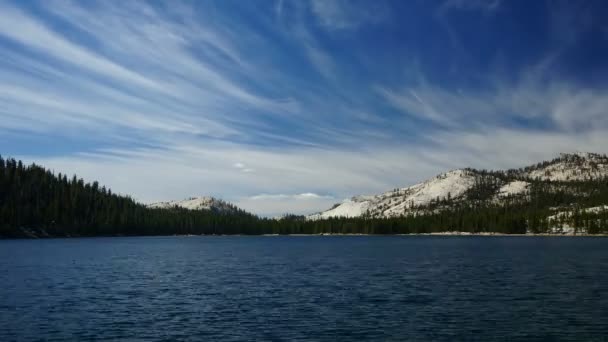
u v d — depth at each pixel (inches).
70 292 2815.0
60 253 6633.9
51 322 1962.4
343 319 1989.4
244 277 3646.7
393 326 1854.1
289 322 1941.4
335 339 1673.2
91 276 3705.7
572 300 2404.0
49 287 3034.0
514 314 2062.0
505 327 1824.6
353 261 5255.9
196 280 3444.9
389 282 3228.3
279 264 4933.6
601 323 1878.7
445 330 1785.2
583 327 1814.7
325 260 5477.4
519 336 1692.9
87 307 2304.4
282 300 2493.8
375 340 1654.8
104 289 2952.8
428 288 2901.1
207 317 2052.2
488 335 1707.7
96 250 7475.4
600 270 3843.5
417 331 1774.1
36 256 5989.2
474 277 3462.1
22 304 2386.8
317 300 2482.8
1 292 2805.1
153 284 3208.7
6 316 2081.7
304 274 3846.0
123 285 3154.5
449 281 3243.1
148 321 1978.3
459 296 2568.9
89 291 2856.8
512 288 2849.4
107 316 2081.7
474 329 1795.0
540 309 2170.3
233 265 4822.8
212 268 4458.7
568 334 1713.8
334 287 2992.1
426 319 1975.9
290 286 3065.9
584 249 6924.2
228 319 2007.9
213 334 1756.9
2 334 1764.3
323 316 2054.6
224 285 3144.7
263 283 3248.0
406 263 4864.7
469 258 5433.1
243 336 1722.4
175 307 2299.5
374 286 3021.7
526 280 3230.8
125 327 1871.3
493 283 3095.5
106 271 4124.0
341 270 4163.4
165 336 1732.3
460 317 2007.9
